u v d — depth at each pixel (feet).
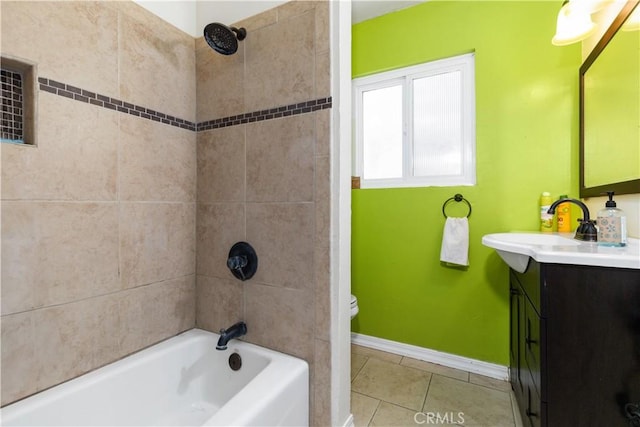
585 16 4.09
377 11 6.51
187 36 4.79
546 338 2.95
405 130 6.67
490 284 5.76
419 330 6.44
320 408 3.90
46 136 3.20
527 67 5.40
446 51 6.03
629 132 3.60
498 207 5.65
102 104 3.67
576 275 2.85
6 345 2.95
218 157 4.66
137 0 4.09
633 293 2.68
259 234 4.30
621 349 2.72
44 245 3.20
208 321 4.81
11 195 2.96
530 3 5.38
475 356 5.93
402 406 4.89
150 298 4.27
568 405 2.89
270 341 4.23
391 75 6.77
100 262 3.69
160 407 4.09
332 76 3.78
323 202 3.82
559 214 5.15
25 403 3.00
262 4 4.32
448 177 6.26
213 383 4.48
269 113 4.19
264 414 3.01
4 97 3.01
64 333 3.37
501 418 4.58
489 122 5.68
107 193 3.75
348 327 4.14
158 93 4.34
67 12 3.34
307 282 3.95
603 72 4.23
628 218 3.77
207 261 4.81
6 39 2.91
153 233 4.30
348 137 4.00
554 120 5.24
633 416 2.63
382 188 6.77
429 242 6.30
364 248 6.97
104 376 3.54
